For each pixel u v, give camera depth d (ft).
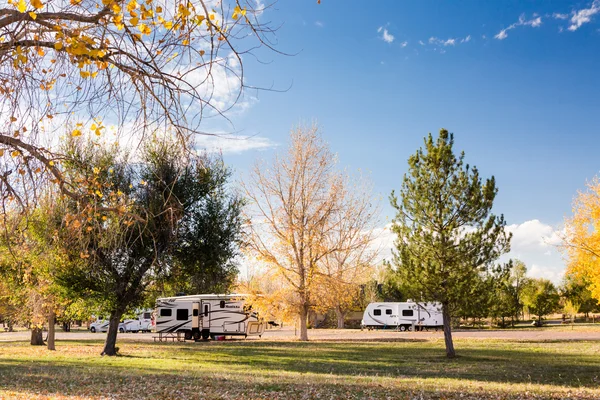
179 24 18.17
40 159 21.81
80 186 25.18
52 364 60.03
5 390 35.88
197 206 78.84
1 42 18.99
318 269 108.27
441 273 70.59
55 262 66.85
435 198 71.36
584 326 170.09
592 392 36.99
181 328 115.03
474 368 61.11
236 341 110.52
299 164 109.50
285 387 38.22
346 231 110.83
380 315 153.58
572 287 179.01
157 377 44.60
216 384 39.81
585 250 81.05
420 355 78.13
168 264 75.87
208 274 82.64
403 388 38.09
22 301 90.94
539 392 36.78
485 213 70.13
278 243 108.17
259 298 108.27
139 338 127.54
